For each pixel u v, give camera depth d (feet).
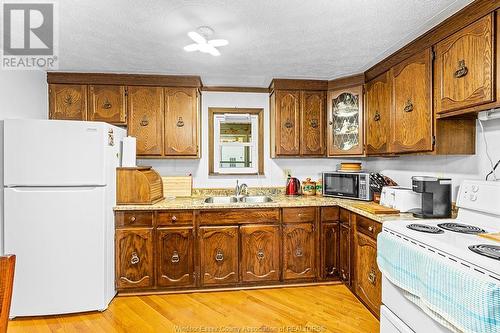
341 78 10.02
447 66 5.93
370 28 6.40
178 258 8.51
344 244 8.83
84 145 7.34
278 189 11.27
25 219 7.02
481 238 4.54
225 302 8.02
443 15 5.81
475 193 5.61
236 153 11.45
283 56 8.07
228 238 8.71
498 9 4.80
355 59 8.35
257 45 7.32
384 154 8.45
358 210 7.74
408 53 7.20
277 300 8.13
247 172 11.41
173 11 5.66
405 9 5.59
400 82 7.55
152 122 9.68
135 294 8.43
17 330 6.68
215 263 8.67
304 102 10.25
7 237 6.98
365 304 7.66
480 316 3.33
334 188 10.13
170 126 9.78
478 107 5.21
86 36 6.73
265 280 8.87
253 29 6.45
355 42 7.16
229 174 11.19
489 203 5.28
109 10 5.59
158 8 5.54
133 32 6.55
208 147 11.12
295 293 8.55
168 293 8.55
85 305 7.34
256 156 11.43
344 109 10.20
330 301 8.04
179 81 9.77
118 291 8.39
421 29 6.44
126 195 8.52
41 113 8.97
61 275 7.20
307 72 9.52
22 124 7.02
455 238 4.54
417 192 6.57
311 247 9.06
